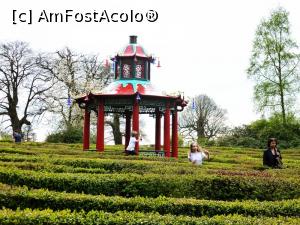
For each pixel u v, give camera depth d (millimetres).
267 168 21719
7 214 9359
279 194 14273
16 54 61312
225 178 14297
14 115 61250
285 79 59000
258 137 55625
